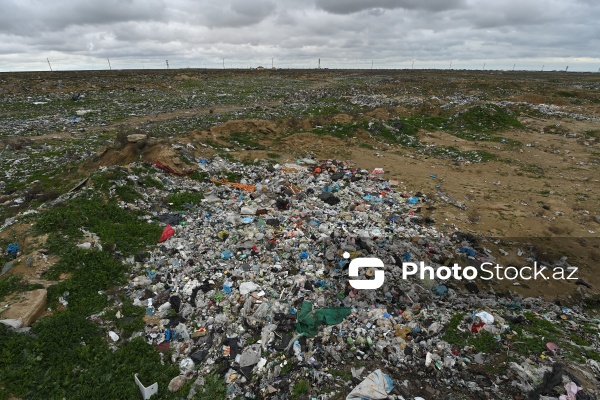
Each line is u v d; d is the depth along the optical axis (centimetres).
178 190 1566
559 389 641
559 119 3325
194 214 1381
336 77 8662
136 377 691
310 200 1570
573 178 1984
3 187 1617
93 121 3002
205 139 2294
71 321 789
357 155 2331
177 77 7112
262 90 5406
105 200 1326
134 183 1482
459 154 2389
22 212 1248
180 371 725
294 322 836
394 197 1681
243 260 1076
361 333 810
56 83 5275
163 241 1168
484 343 774
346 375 706
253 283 955
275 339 791
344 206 1540
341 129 2709
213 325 829
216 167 1855
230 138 2412
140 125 2812
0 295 827
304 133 2603
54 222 1098
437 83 6106
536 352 746
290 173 1881
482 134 2869
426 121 3102
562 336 823
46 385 654
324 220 1373
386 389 659
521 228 1428
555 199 1703
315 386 683
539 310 984
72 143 2300
